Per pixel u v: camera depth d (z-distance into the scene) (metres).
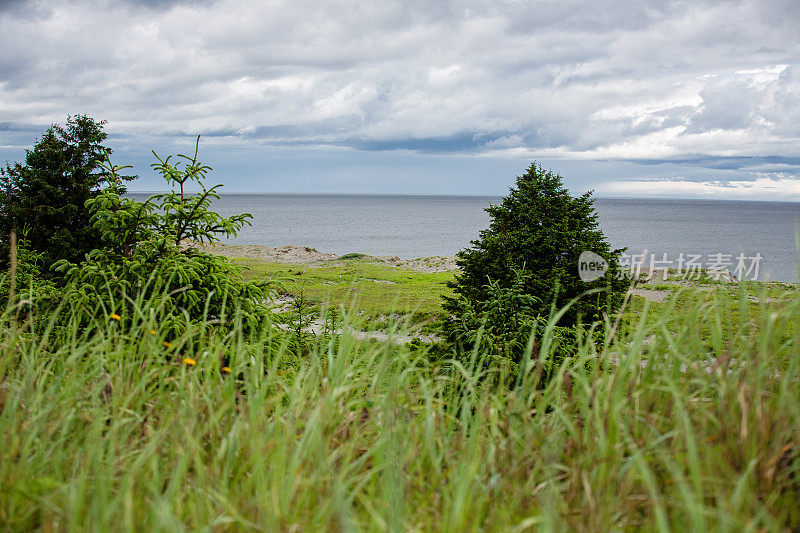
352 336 2.78
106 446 2.17
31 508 1.82
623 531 1.69
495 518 1.74
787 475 1.81
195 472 2.13
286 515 1.71
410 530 1.68
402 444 2.27
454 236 132.62
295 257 51.34
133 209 5.60
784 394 1.92
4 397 2.65
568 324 9.23
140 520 1.74
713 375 2.25
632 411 2.19
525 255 10.89
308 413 2.39
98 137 14.05
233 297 4.70
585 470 1.89
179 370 2.83
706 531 1.47
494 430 2.28
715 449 1.91
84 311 3.94
